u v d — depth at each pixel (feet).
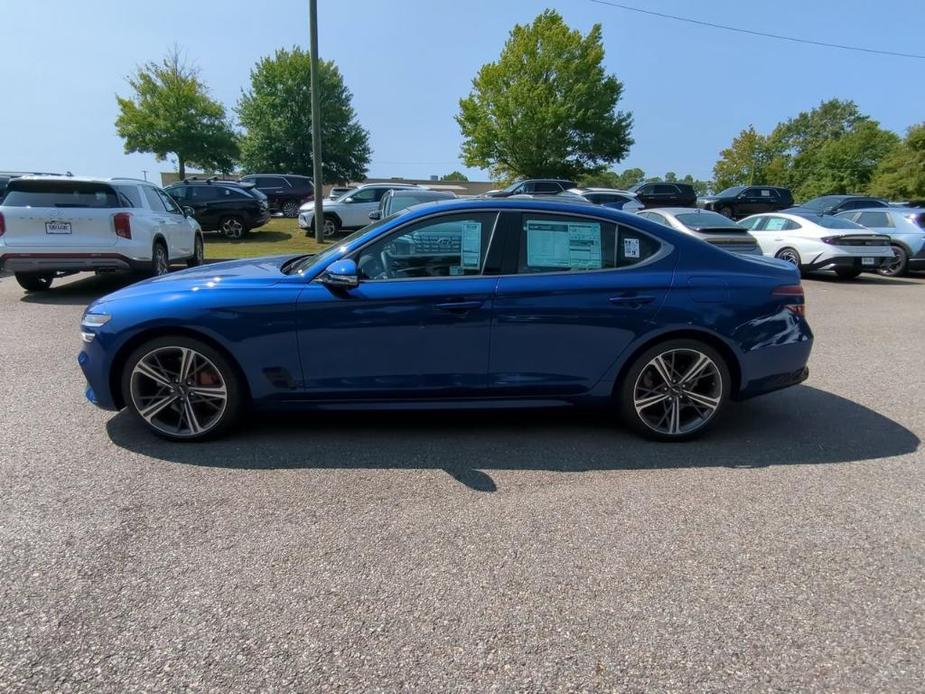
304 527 10.05
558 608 8.16
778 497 11.29
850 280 43.96
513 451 13.20
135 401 13.12
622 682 6.91
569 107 129.18
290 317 12.77
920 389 18.16
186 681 6.82
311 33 54.19
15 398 16.05
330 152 167.84
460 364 13.15
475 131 138.21
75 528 9.90
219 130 126.52
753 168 212.64
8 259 28.63
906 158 124.16
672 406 13.66
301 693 6.69
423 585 8.60
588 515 10.56
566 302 13.02
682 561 9.25
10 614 7.86
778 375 13.85
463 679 6.93
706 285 13.33
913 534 10.07
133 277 39.37
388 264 13.16
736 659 7.29
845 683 6.94
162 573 8.77
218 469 12.11
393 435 13.97
